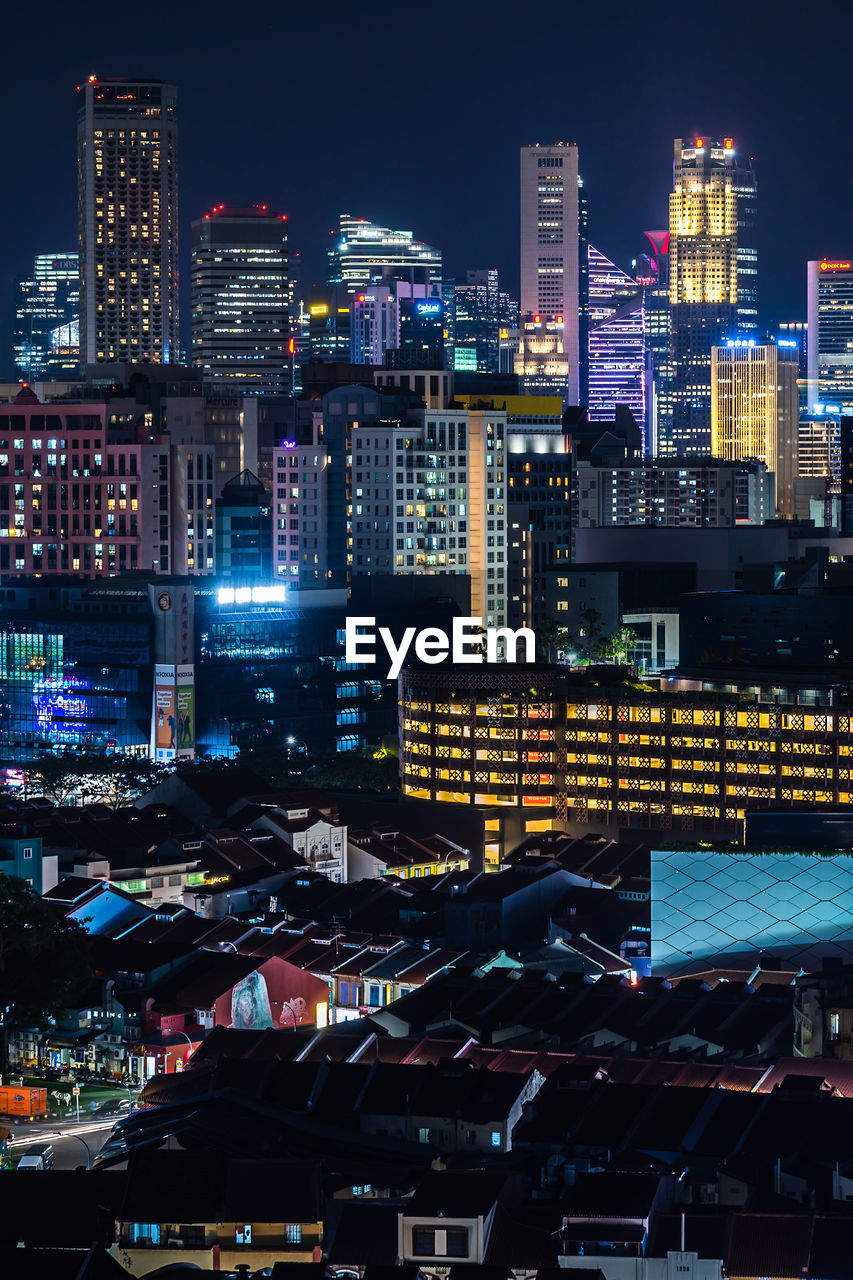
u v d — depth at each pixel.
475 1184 195.75
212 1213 195.25
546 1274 180.75
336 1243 193.12
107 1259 188.25
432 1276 188.50
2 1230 195.25
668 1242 188.25
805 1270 183.38
